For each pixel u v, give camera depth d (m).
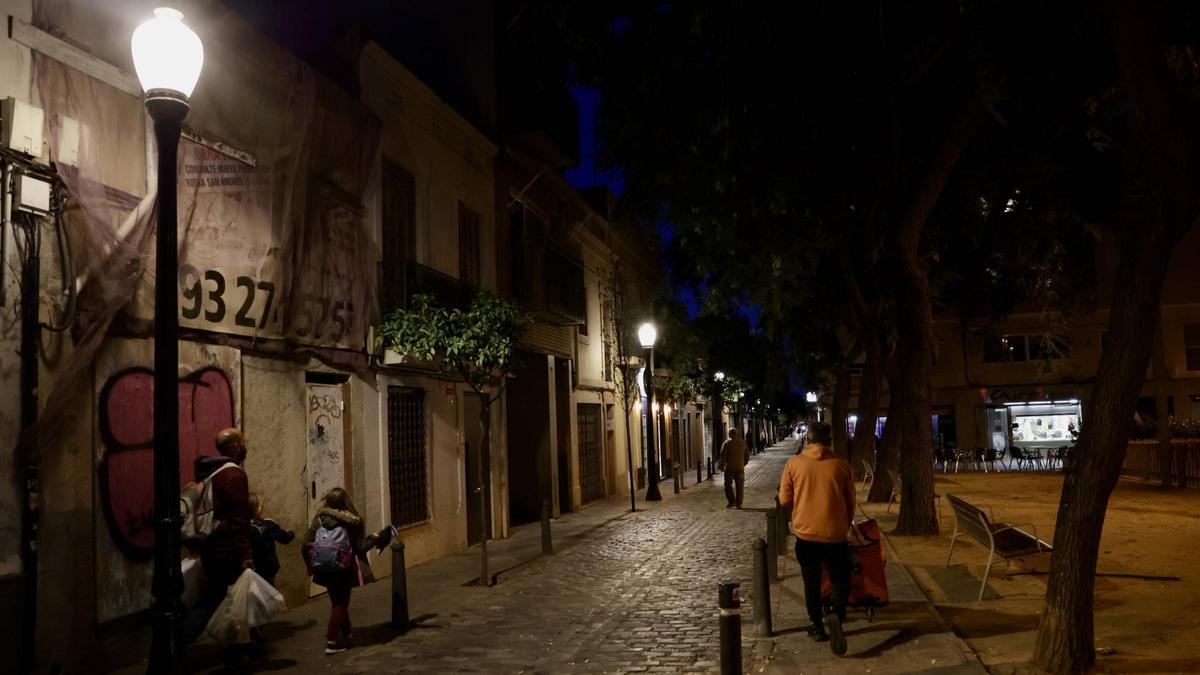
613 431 26.59
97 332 7.11
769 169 12.66
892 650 6.98
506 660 7.41
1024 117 13.38
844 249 19.97
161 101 5.55
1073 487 6.28
